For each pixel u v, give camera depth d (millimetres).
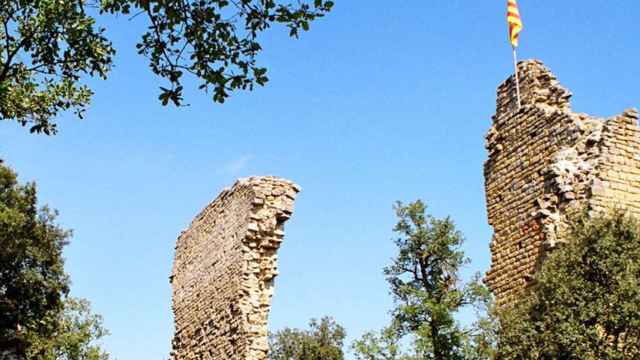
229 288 29125
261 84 13180
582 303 18766
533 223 24922
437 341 26359
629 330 18438
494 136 28156
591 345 18375
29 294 43656
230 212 30922
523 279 24812
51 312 43906
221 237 31406
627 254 19266
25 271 43656
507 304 25344
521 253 25234
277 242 28828
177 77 13383
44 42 16422
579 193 23031
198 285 33375
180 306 35625
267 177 29328
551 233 22844
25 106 18172
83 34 16469
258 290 28016
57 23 16234
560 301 19203
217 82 13062
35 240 45031
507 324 20484
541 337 19156
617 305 18406
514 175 26578
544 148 25469
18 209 44688
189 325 33781
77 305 44094
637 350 18359
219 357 29250
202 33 13320
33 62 16562
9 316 42688
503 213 26688
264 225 28594
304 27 13328
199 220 35000
